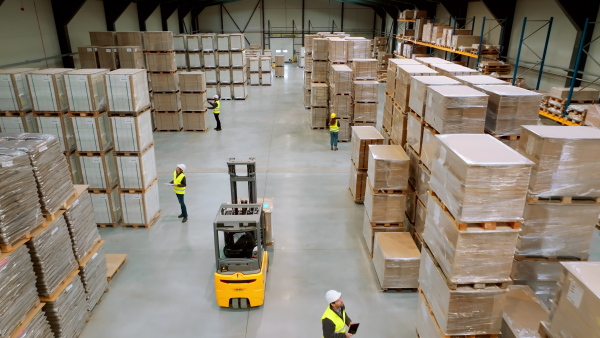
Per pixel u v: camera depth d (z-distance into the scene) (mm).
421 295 5684
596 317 3117
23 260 4910
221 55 22641
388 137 10281
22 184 4906
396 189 7633
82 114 8227
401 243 7254
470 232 4285
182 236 8875
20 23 13000
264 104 22359
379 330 6180
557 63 13039
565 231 5156
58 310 5547
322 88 16734
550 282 5453
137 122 8414
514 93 6141
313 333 6145
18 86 8180
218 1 35719
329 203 10477
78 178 8844
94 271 6621
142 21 24281
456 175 4387
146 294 7020
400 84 8758
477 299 4570
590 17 11023
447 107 5879
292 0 38406
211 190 11203
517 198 4207
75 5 15133
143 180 8828
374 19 39406
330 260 8008
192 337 6070
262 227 7613
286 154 14133
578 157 4766
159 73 16172
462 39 17328
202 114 16750
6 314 4582
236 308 6660
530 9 14648
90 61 14539
